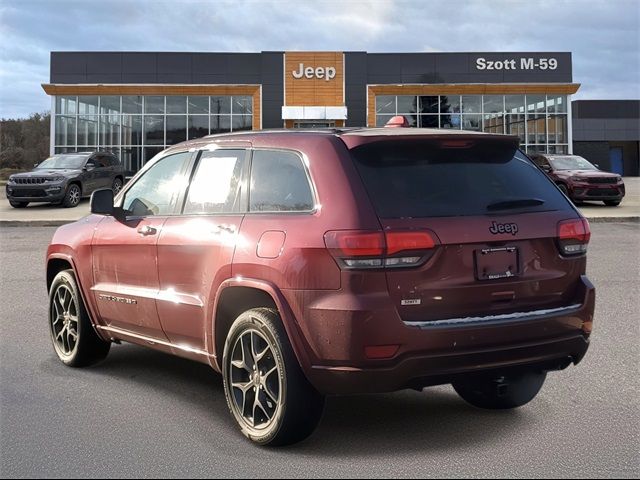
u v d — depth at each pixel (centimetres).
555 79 3728
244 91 3644
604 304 793
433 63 3684
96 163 2334
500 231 377
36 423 422
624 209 2078
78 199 2198
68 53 3609
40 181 2105
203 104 3653
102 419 430
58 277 574
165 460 364
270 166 414
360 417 440
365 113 3669
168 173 495
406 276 354
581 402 464
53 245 585
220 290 407
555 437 398
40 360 579
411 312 355
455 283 365
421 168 385
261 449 381
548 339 384
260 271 382
